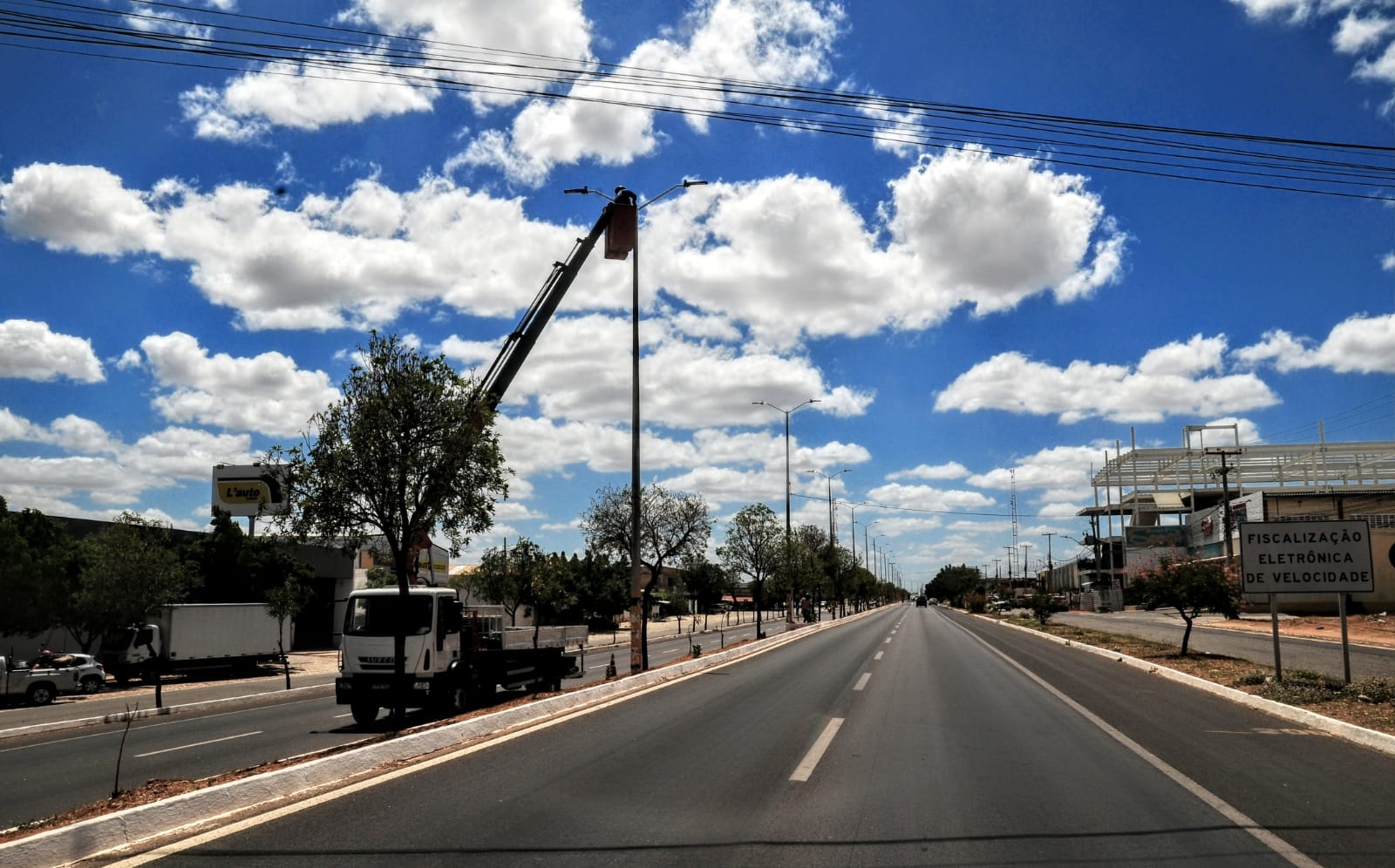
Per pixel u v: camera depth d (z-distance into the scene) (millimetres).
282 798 8352
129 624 34000
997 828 7234
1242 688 17484
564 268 30516
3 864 5996
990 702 16078
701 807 7918
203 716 22031
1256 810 7828
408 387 15367
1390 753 10805
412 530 15594
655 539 34344
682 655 38625
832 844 6770
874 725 13117
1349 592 17141
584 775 9359
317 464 15109
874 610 120375
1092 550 115875
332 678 35656
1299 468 87000
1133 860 6375
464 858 6344
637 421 24297
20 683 27719
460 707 19266
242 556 43281
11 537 32094
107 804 8125
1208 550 77438
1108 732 12492
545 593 53656
